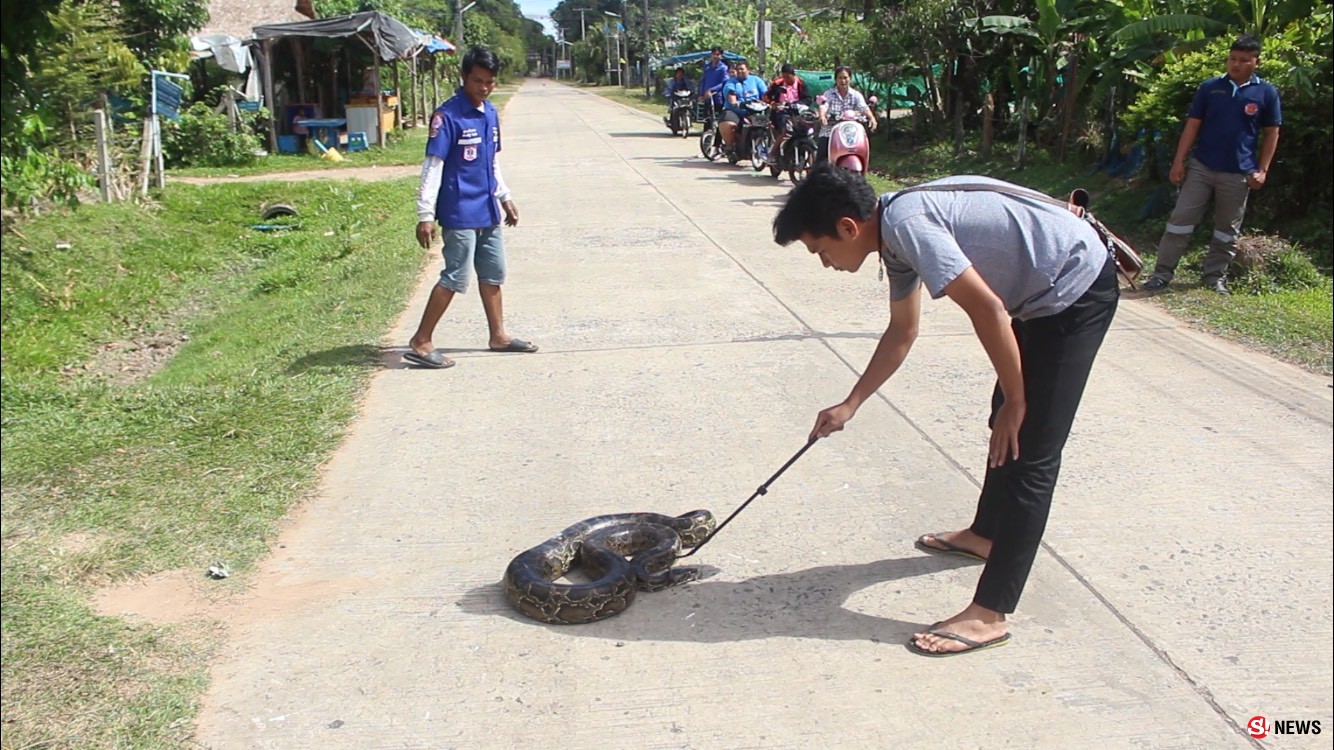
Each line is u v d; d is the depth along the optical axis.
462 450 5.25
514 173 16.45
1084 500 4.64
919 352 6.75
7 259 9.92
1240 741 3.08
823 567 4.08
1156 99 10.59
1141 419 5.62
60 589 3.88
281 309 8.92
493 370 6.50
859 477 4.88
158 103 15.79
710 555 4.20
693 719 3.20
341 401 5.90
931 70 18.36
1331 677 3.38
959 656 3.50
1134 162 12.64
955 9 16.55
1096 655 3.50
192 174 18.05
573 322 7.57
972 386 6.09
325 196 15.32
